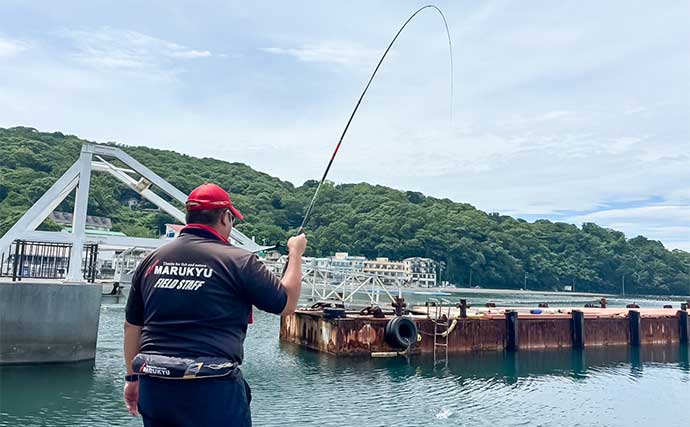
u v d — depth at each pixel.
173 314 2.27
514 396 14.91
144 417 2.26
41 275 19.70
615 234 185.25
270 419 12.02
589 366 19.92
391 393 14.66
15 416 11.39
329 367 17.83
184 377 2.15
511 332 21.86
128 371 2.61
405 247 141.25
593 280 161.88
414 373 17.33
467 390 15.35
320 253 128.62
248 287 2.33
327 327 20.12
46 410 11.85
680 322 26.22
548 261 158.88
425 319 20.73
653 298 145.00
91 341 16.23
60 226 75.12
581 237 173.50
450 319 21.11
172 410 2.16
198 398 2.15
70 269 17.62
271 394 14.23
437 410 13.12
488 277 147.75
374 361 19.02
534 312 25.20
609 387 16.56
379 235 144.38
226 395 2.21
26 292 15.43
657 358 22.27
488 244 150.50
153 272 2.40
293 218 139.00
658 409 14.07
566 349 23.22
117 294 22.67
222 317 2.28
